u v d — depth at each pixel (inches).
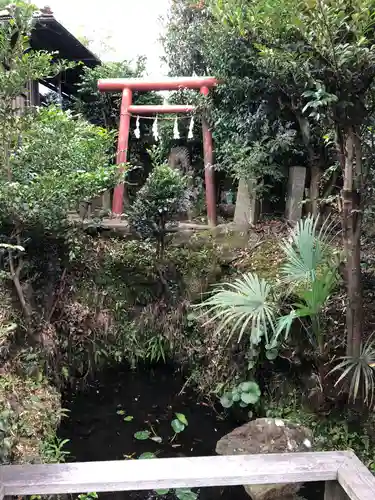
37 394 121.0
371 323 117.4
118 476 73.4
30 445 100.6
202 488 107.7
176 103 215.0
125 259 160.7
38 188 123.5
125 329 160.6
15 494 70.8
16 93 123.6
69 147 133.2
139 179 234.8
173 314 158.4
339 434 108.4
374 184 107.3
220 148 187.2
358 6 80.5
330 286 105.3
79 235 154.6
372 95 91.9
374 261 129.0
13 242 139.7
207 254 157.4
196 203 209.2
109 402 147.6
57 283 154.6
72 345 153.0
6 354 122.6
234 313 111.4
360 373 101.0
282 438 107.0
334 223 153.9
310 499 97.5
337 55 81.2
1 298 137.7
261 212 180.4
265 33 100.7
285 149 164.2
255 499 98.0
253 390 125.5
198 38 210.4
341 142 95.7
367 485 70.6
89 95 240.7
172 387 156.5
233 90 171.8
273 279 133.6
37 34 200.8
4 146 125.1
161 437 127.8
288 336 118.6
